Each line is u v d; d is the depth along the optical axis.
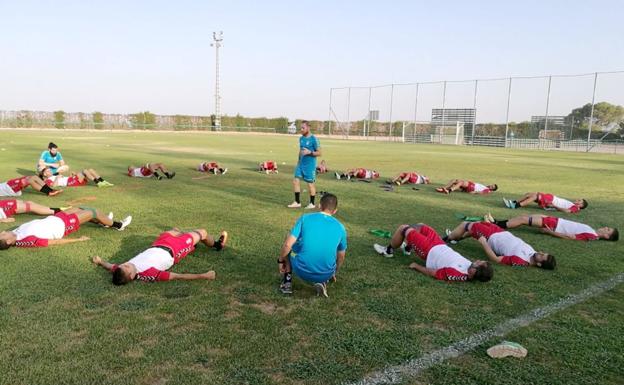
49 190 9.12
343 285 4.53
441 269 4.68
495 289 4.52
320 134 61.03
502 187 12.51
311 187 8.53
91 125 58.69
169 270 4.79
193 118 65.12
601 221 8.13
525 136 41.75
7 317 3.59
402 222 7.54
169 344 3.24
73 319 3.59
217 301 4.03
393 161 20.55
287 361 3.07
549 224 6.80
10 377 2.79
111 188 10.30
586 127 37.78
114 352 3.12
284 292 4.24
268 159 19.22
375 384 2.84
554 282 4.77
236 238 6.17
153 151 22.11
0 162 15.05
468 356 3.22
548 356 3.24
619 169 19.30
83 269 4.73
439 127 48.31
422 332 3.56
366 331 3.55
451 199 10.08
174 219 7.27
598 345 3.41
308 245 4.15
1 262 4.87
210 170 13.63
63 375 2.83
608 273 5.10
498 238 5.61
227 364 3.01
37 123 55.03
